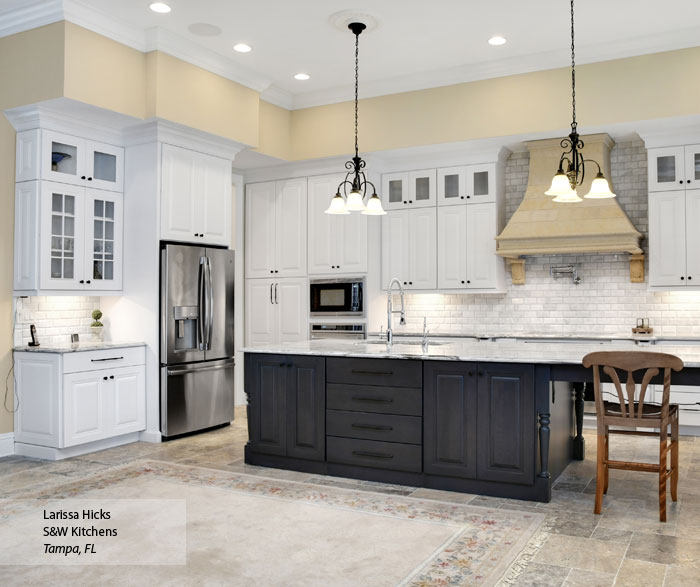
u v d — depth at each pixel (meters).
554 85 5.79
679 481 4.16
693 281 5.62
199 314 5.67
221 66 5.84
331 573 2.78
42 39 4.77
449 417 3.98
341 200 4.47
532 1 4.76
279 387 4.54
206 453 5.02
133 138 5.50
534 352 4.08
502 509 3.63
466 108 6.14
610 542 3.12
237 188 7.43
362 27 5.19
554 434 4.16
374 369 4.20
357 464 4.27
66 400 4.80
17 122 4.97
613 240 5.73
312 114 6.93
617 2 4.77
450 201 6.61
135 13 4.92
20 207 4.95
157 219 5.39
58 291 4.99
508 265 6.75
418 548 3.06
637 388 5.70
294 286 7.15
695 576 2.73
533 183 6.25
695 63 5.30
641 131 5.78
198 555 2.99
